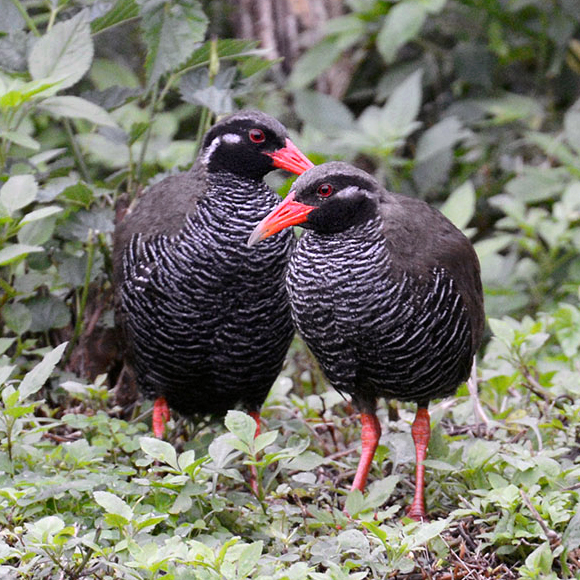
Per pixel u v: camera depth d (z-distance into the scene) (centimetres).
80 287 1235
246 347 1052
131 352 1100
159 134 1688
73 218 1178
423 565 830
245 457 1054
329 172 957
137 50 1878
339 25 1752
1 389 1000
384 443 1075
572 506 901
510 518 862
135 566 749
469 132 1664
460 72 1833
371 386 1010
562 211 1486
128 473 929
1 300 1170
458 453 983
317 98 1723
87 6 1233
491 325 1134
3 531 836
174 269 1024
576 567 845
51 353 902
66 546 791
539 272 1545
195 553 755
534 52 1864
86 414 1109
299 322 994
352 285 959
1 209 1063
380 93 1847
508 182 1681
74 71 1135
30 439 966
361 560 821
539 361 1270
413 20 1648
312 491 971
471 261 1031
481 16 1838
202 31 1193
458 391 1162
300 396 1297
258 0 1838
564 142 1777
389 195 1007
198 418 1155
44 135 1706
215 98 1195
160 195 1071
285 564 840
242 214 1041
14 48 1212
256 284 1031
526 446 1016
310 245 979
